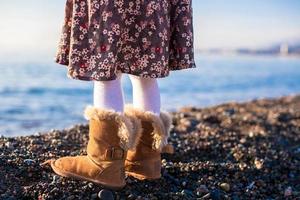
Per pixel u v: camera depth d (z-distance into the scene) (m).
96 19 1.22
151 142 1.40
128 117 1.33
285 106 3.77
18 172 1.44
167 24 1.28
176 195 1.44
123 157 1.34
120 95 1.31
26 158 1.53
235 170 1.69
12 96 3.93
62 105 3.66
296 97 4.50
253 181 1.65
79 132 2.03
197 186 1.54
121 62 1.26
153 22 1.25
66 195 1.34
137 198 1.37
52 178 1.42
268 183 1.67
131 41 1.26
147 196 1.40
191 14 1.34
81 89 4.39
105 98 1.30
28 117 3.19
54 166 1.39
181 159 1.82
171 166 1.62
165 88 5.16
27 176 1.43
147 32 1.25
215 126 2.49
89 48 1.23
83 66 1.24
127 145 1.31
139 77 1.36
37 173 1.44
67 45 1.29
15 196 1.33
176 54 1.33
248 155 1.89
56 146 1.73
